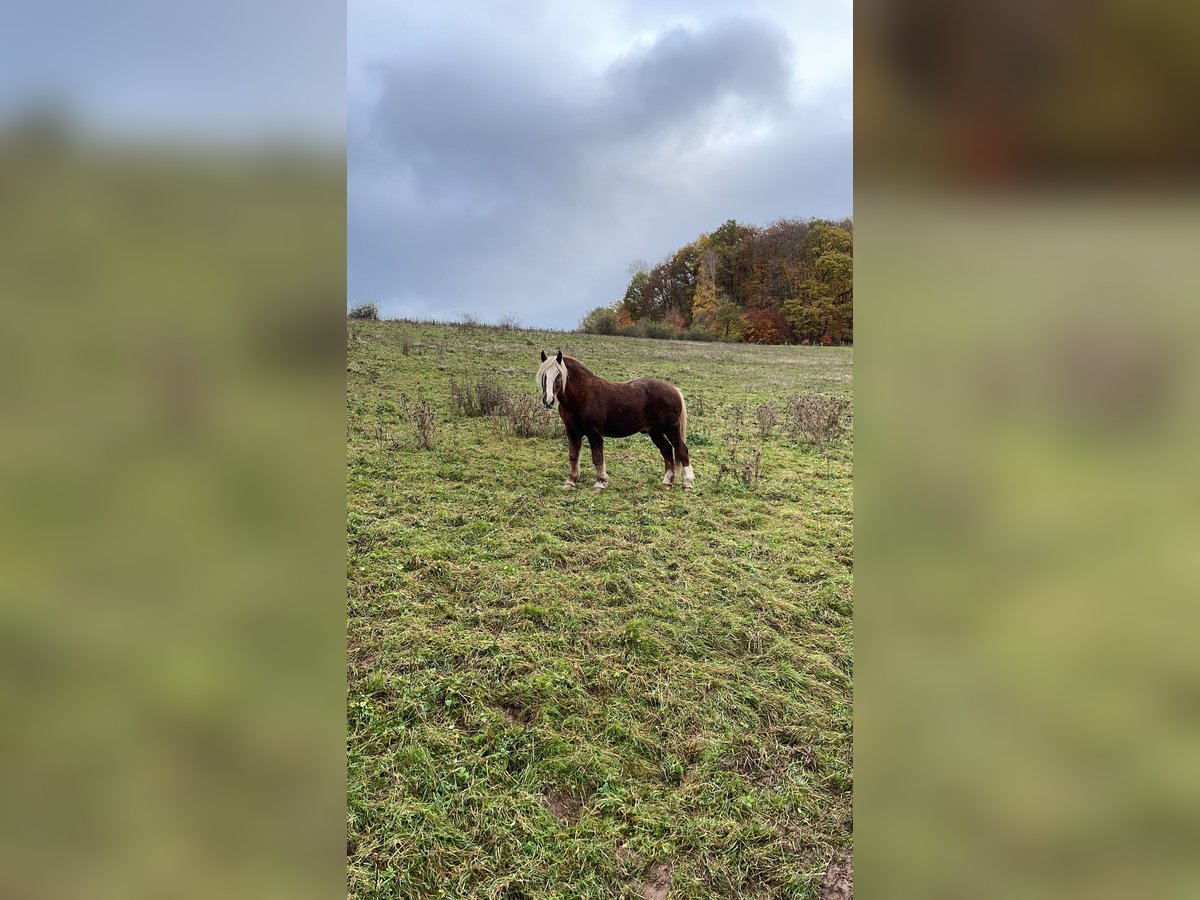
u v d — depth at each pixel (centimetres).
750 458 666
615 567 424
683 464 591
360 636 334
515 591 390
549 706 288
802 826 221
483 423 784
